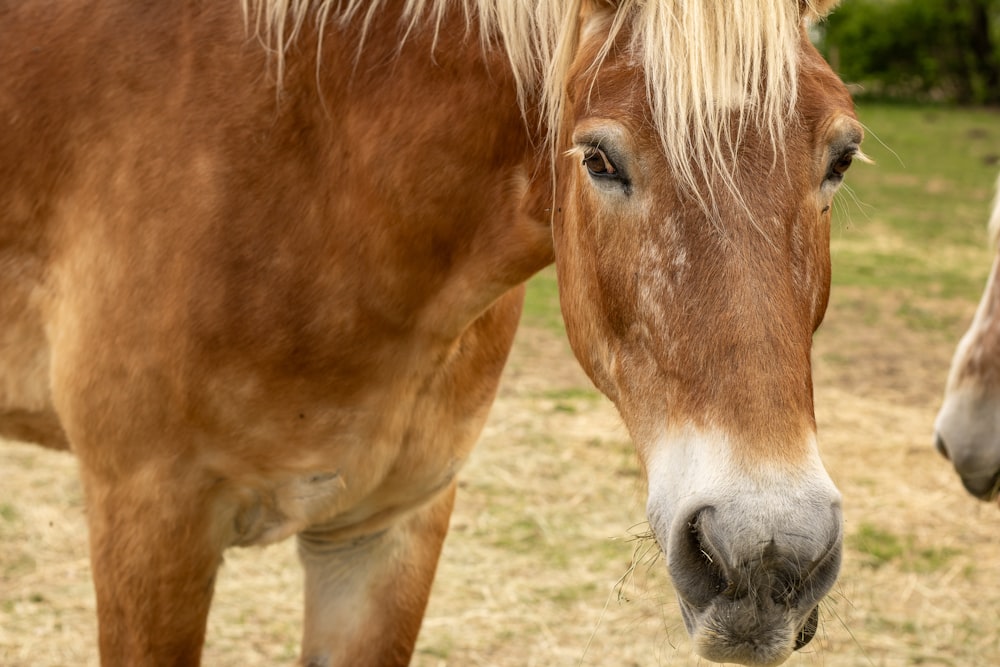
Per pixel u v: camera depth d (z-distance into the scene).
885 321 7.81
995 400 2.89
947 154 17.16
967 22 24.62
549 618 3.65
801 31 1.72
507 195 2.09
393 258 2.12
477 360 2.38
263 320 2.11
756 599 1.50
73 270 2.23
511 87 2.04
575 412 5.57
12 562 3.87
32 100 2.26
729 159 1.58
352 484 2.26
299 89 2.12
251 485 2.22
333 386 2.16
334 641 2.56
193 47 2.17
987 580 4.02
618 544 4.18
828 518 1.49
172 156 2.13
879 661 3.44
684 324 1.57
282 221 2.10
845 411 5.83
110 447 2.19
